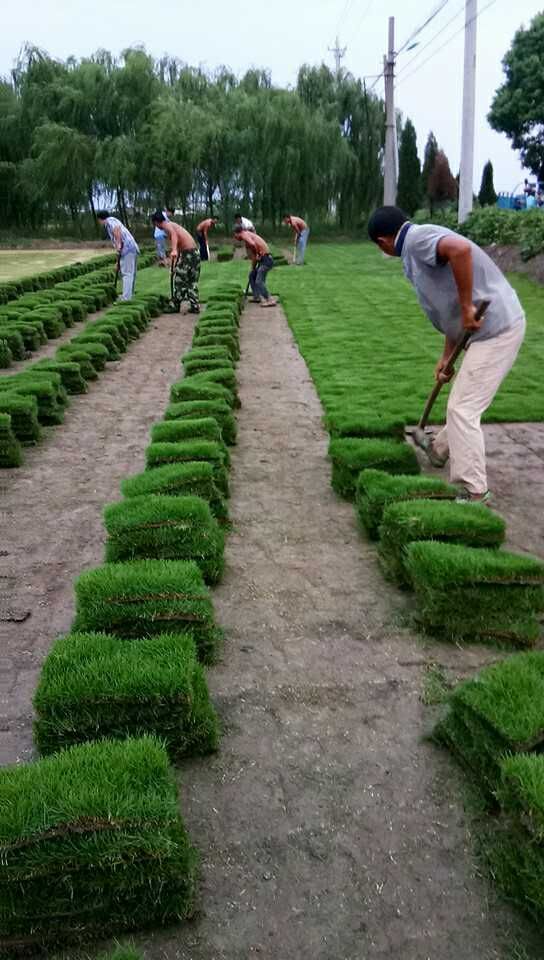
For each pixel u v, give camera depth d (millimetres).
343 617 3650
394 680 3156
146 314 13289
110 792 2143
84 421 7555
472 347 4621
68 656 2828
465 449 4676
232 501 5168
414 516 3818
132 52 37938
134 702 2604
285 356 10367
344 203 40906
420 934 2053
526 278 17734
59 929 2064
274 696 3061
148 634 3178
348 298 16234
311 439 6613
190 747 2703
